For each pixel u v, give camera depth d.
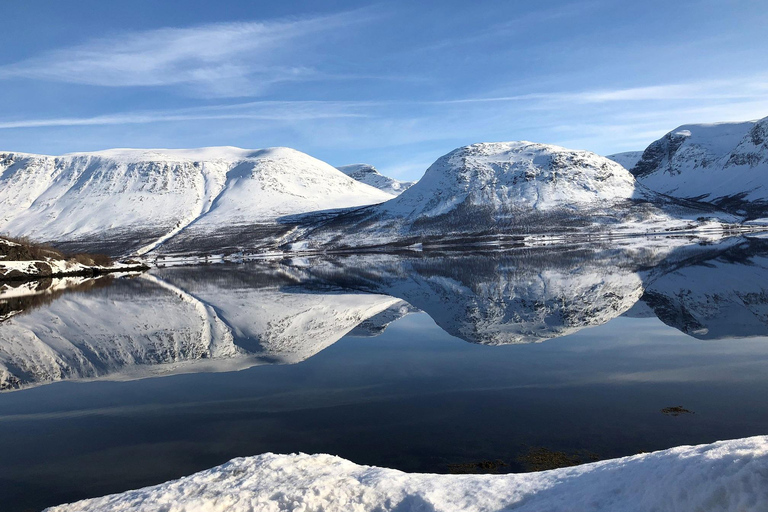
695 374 12.51
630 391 11.36
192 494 5.85
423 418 10.29
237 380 14.65
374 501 5.36
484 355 16.25
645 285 30.64
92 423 11.23
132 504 5.71
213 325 24.62
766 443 4.05
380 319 24.94
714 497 3.62
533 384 12.41
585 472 5.31
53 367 17.23
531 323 21.91
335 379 14.09
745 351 14.84
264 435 9.84
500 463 7.90
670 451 4.77
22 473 8.56
